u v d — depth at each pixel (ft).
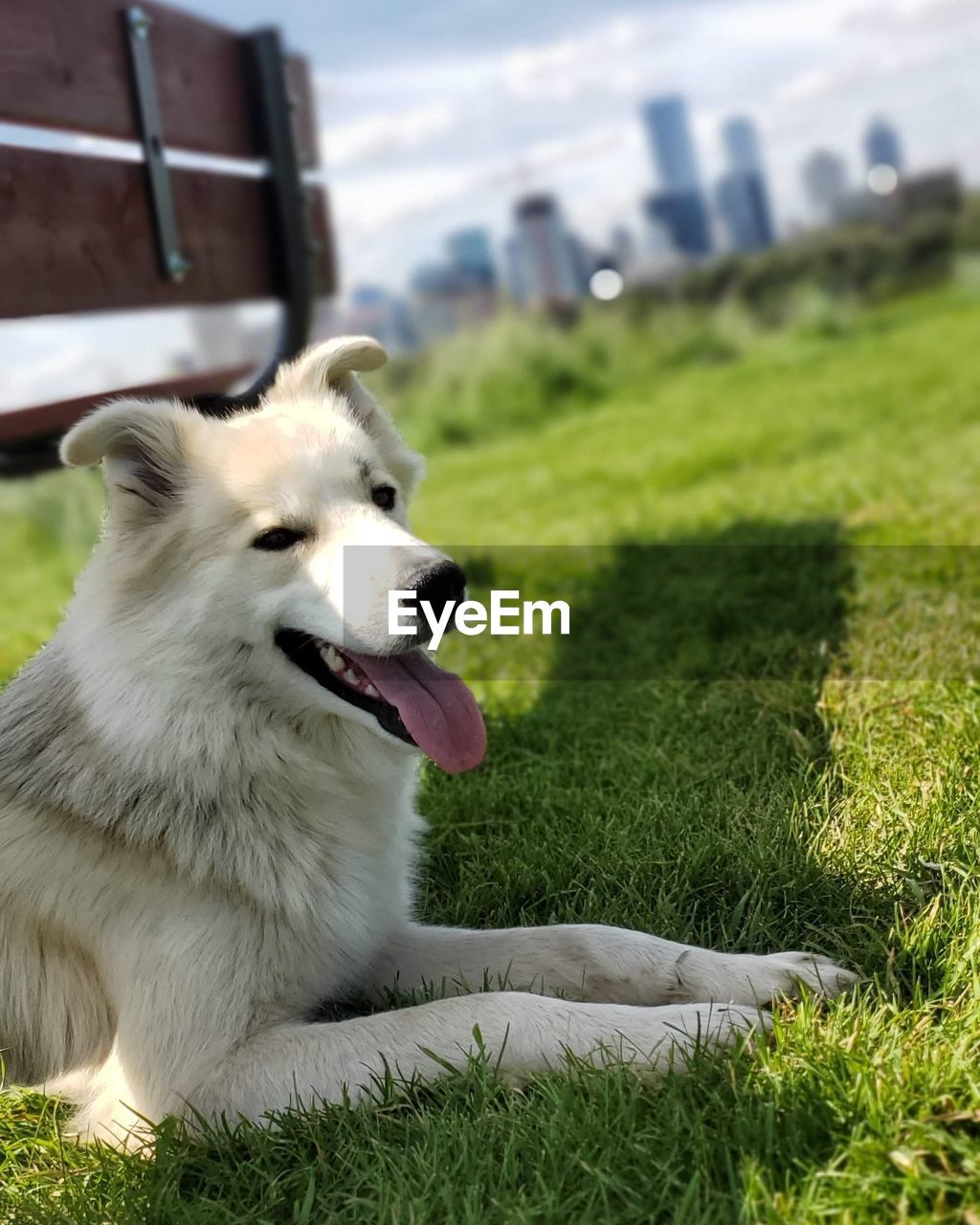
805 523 6.32
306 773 2.74
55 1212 2.19
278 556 2.75
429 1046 2.36
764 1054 2.22
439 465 13.83
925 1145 1.94
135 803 2.62
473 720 2.73
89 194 3.62
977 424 9.13
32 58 3.33
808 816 3.20
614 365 18.07
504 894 3.14
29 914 2.70
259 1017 2.56
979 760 3.30
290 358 4.88
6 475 4.47
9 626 7.07
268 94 4.67
